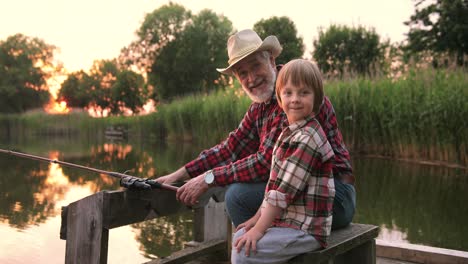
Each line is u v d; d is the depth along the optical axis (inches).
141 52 1945.1
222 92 789.9
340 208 87.3
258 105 98.1
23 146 852.6
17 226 203.2
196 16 1915.6
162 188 96.3
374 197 258.1
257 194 90.0
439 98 403.5
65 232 94.0
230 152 103.0
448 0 799.1
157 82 1934.1
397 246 130.6
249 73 94.1
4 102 2217.0
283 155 75.2
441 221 199.3
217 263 125.1
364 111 493.0
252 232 74.5
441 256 124.4
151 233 187.3
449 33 804.0
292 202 74.5
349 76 564.1
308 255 74.8
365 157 466.3
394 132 457.1
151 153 626.2
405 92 445.4
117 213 92.0
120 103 2346.2
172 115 947.3
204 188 91.7
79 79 2797.7
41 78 2320.4
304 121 75.2
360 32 987.9
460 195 261.9
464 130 379.6
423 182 308.8
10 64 2262.6
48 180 351.6
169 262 110.3
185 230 192.1
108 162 491.8
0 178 364.2
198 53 1861.5
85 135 1647.4
